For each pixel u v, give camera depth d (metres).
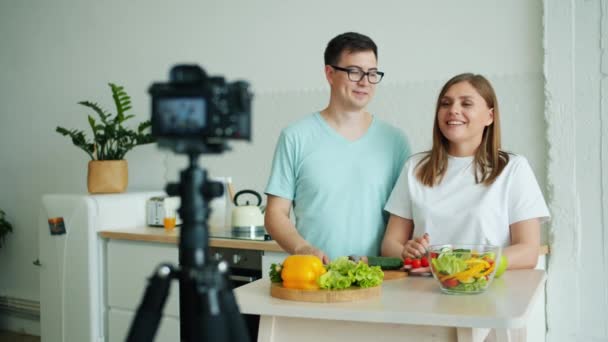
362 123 2.17
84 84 4.15
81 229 3.33
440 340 1.41
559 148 2.79
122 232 3.24
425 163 2.02
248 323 2.64
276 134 3.52
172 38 3.84
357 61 2.04
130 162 3.97
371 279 1.52
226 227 3.50
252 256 2.99
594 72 2.71
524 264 1.84
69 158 4.21
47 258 3.46
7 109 4.46
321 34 3.39
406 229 2.05
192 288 0.93
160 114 0.91
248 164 3.59
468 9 3.02
